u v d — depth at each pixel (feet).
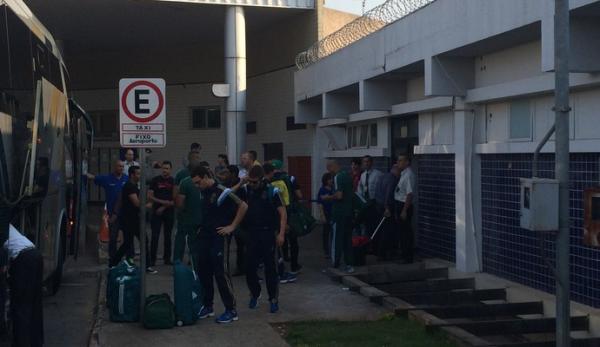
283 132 76.33
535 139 33.06
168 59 95.50
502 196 36.19
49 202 34.27
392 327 29.86
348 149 60.95
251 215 32.14
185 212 38.17
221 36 87.66
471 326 28.99
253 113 83.30
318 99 63.62
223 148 91.86
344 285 38.47
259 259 32.37
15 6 26.78
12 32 26.05
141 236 30.45
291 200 40.16
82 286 40.86
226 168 40.91
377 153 52.29
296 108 66.49
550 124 31.99
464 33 34.04
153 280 40.14
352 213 41.11
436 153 42.63
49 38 35.50
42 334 24.25
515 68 34.32
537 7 27.96
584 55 26.53
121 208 41.37
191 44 93.61
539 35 31.42
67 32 83.97
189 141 94.12
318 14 69.36
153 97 30.12
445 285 37.01
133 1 68.03
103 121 101.19
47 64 33.71
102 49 97.14
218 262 30.35
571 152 29.86
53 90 35.45
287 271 40.81
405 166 43.68
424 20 38.37
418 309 31.42
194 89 93.76
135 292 30.78
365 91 48.16
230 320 30.55
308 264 45.68
